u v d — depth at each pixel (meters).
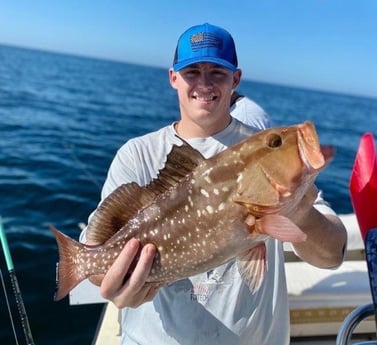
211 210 1.93
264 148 1.86
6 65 60.78
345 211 13.73
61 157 15.13
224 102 2.40
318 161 1.72
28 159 14.30
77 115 27.30
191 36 2.34
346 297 3.05
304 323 3.06
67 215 9.27
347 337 2.03
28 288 6.09
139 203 2.08
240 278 2.33
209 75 2.35
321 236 2.18
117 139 20.48
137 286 1.94
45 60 91.06
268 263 2.40
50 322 5.34
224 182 1.91
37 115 25.03
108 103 36.03
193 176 2.00
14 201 9.85
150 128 25.25
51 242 7.73
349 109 72.25
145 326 2.44
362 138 2.18
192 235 1.97
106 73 78.25
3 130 19.44
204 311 2.35
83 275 2.12
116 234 2.08
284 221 1.77
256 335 2.36
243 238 1.90
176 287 2.37
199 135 2.47
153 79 79.88
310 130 1.79
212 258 1.97
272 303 2.40
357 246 3.60
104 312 3.59
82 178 12.38
